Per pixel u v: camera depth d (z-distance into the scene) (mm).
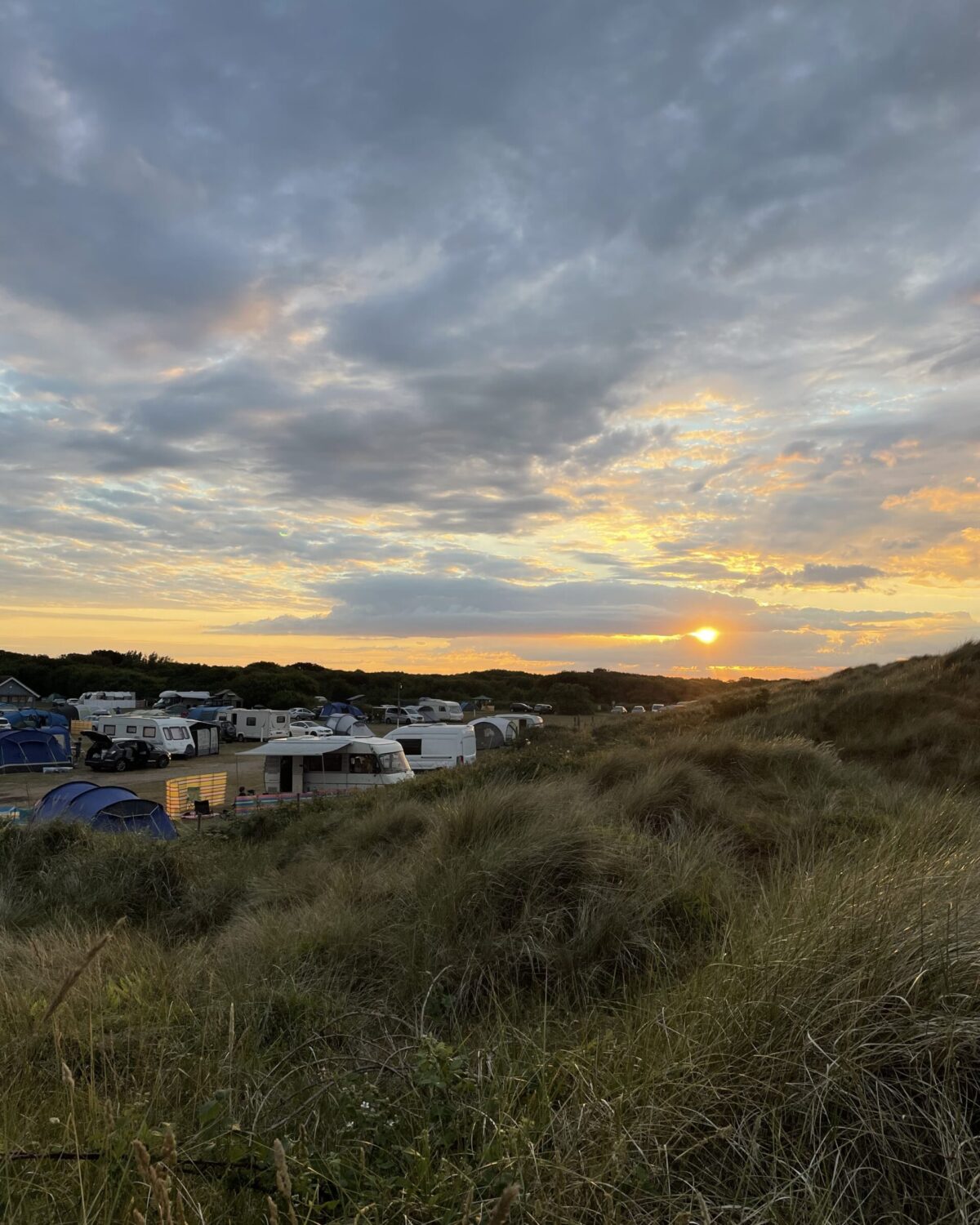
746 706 21359
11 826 10047
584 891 4512
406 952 4336
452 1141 2209
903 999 2207
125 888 8398
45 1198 1989
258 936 5055
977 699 15625
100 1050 2973
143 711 55219
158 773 32281
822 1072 2113
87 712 60188
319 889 6879
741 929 3432
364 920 4879
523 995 3846
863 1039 2168
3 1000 3783
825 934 2717
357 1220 1748
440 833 6293
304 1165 1980
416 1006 3744
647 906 4258
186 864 8938
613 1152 1950
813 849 5191
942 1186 1888
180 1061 2955
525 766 11695
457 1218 1765
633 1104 2180
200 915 7688
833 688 20969
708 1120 2059
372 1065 2877
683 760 9125
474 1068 2676
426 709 61969
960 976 2363
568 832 5145
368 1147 2199
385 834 8969
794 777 9078
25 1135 2328
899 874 3178
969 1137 1892
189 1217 1895
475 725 34312
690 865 4750
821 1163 1945
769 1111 2096
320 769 21641
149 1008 3615
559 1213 1828
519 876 4738
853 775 9398
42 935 5820
